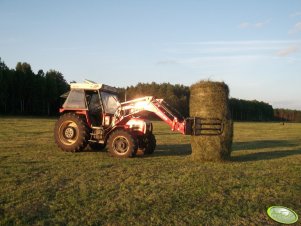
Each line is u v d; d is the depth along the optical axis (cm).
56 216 574
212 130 1126
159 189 748
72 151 1290
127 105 1268
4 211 593
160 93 8281
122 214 589
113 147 1195
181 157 1234
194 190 747
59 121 1303
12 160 1071
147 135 1318
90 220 559
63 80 7362
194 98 1152
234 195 725
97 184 781
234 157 1292
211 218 585
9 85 6219
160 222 559
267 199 705
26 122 3397
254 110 11175
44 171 914
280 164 1127
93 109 1335
